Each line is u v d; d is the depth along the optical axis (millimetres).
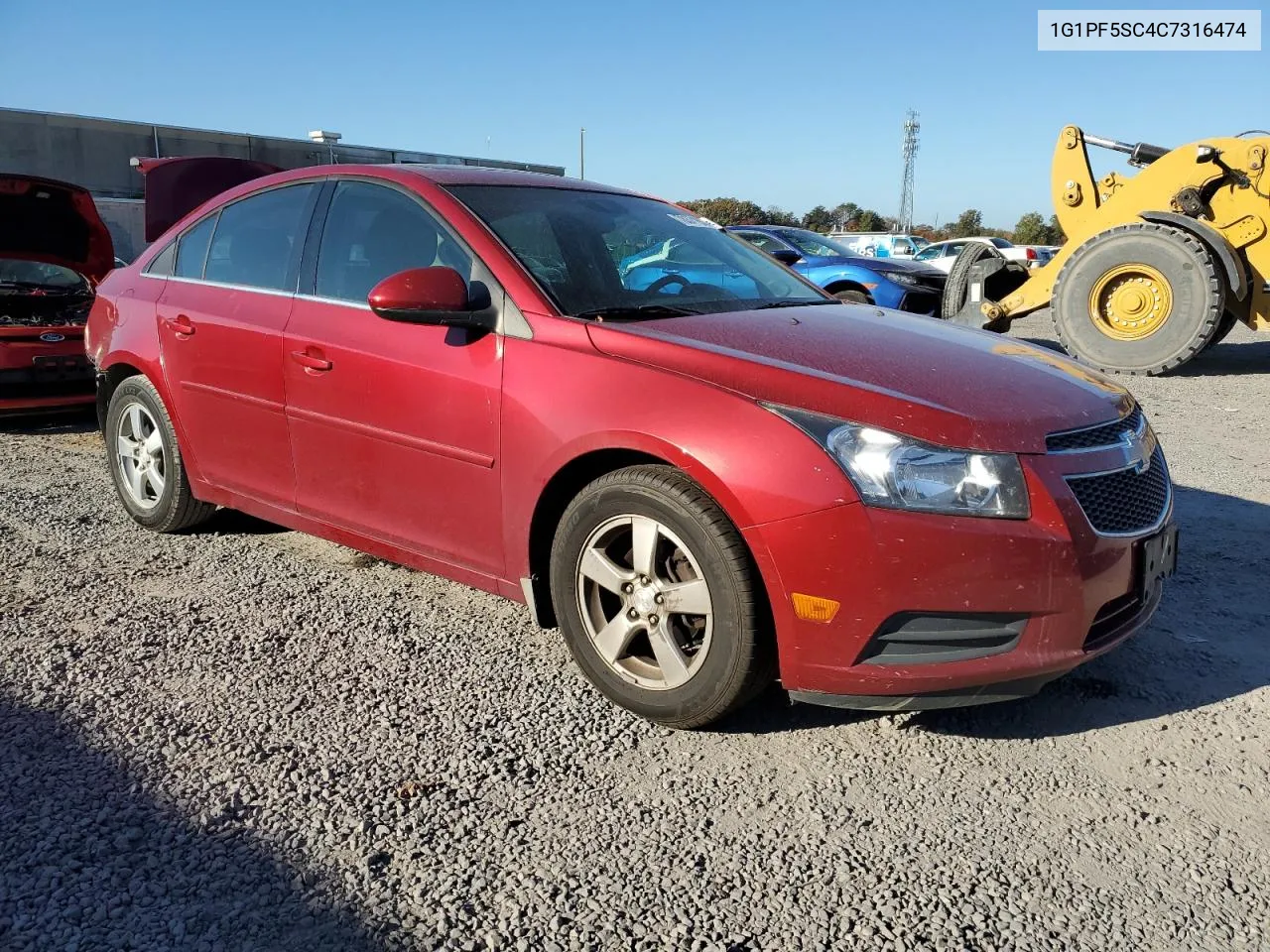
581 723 2877
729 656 2652
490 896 2127
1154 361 9719
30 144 29375
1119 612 2729
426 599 3787
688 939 2014
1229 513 5035
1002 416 2572
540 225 3447
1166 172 9867
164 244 4535
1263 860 2307
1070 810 2496
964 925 2072
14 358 6590
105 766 2588
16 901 2062
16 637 3367
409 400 3268
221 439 4020
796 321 3234
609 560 2896
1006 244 26938
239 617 3584
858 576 2473
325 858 2240
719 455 2584
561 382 2912
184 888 2129
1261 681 3207
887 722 2924
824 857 2293
